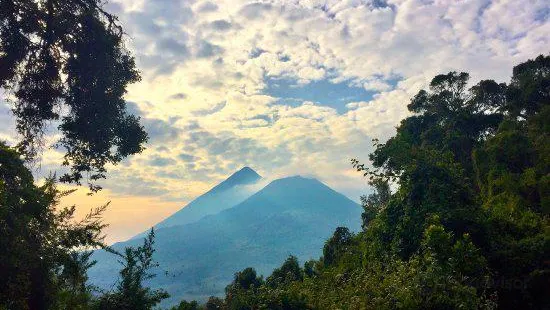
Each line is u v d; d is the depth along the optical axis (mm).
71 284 5859
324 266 29031
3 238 4891
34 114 11570
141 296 6488
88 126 11891
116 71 12188
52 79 11570
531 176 23594
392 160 17078
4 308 4832
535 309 11938
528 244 13422
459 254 11023
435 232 11242
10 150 5527
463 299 8195
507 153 29266
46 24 11070
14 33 10812
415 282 8570
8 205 4996
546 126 33562
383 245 15953
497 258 13250
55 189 5766
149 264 6734
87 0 11547
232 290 17828
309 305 10805
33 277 5223
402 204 16031
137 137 12680
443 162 16516
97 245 5848
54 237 5473
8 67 10930
